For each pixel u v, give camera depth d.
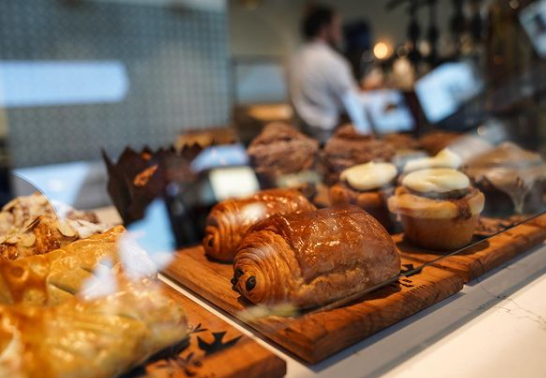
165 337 0.76
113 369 0.69
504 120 2.01
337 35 2.10
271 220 1.03
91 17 2.52
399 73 2.21
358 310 0.92
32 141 2.00
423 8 2.15
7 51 2.46
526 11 2.10
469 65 2.15
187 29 2.30
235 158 1.51
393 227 1.35
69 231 1.05
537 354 0.86
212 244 1.24
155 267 0.98
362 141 1.53
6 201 1.25
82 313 0.72
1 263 0.80
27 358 0.64
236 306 0.98
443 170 1.25
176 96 2.29
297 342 0.84
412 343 0.89
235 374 0.75
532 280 1.16
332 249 0.93
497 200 1.38
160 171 1.36
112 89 2.29
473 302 1.05
